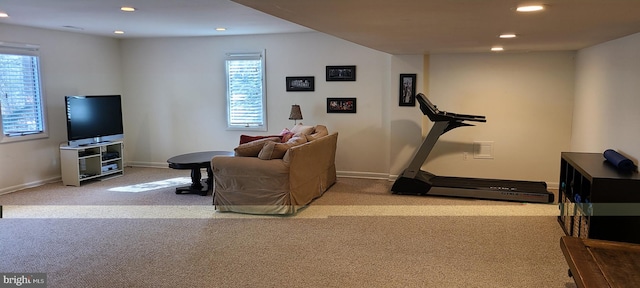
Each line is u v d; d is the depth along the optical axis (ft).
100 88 23.15
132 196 18.15
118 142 22.22
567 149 18.98
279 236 13.30
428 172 20.15
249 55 22.47
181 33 21.57
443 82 19.89
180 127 24.14
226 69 22.94
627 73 12.69
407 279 10.37
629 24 10.39
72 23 18.06
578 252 7.18
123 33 21.59
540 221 14.60
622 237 11.12
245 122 23.17
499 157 19.77
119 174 22.53
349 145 21.77
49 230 13.88
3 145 18.48
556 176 19.25
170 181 21.01
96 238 13.17
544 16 9.27
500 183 18.29
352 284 10.15
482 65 19.36
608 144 14.20
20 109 19.16
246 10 14.88
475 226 14.10
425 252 11.98
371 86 21.02
